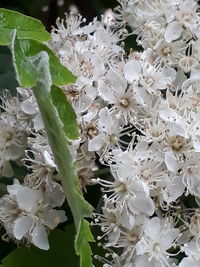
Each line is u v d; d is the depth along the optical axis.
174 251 0.09
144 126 0.09
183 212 0.09
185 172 0.09
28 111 0.09
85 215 0.06
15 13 0.06
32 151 0.09
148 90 0.09
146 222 0.09
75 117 0.06
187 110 0.09
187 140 0.09
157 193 0.09
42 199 0.09
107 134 0.09
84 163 0.09
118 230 0.09
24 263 0.09
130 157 0.09
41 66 0.06
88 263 0.06
